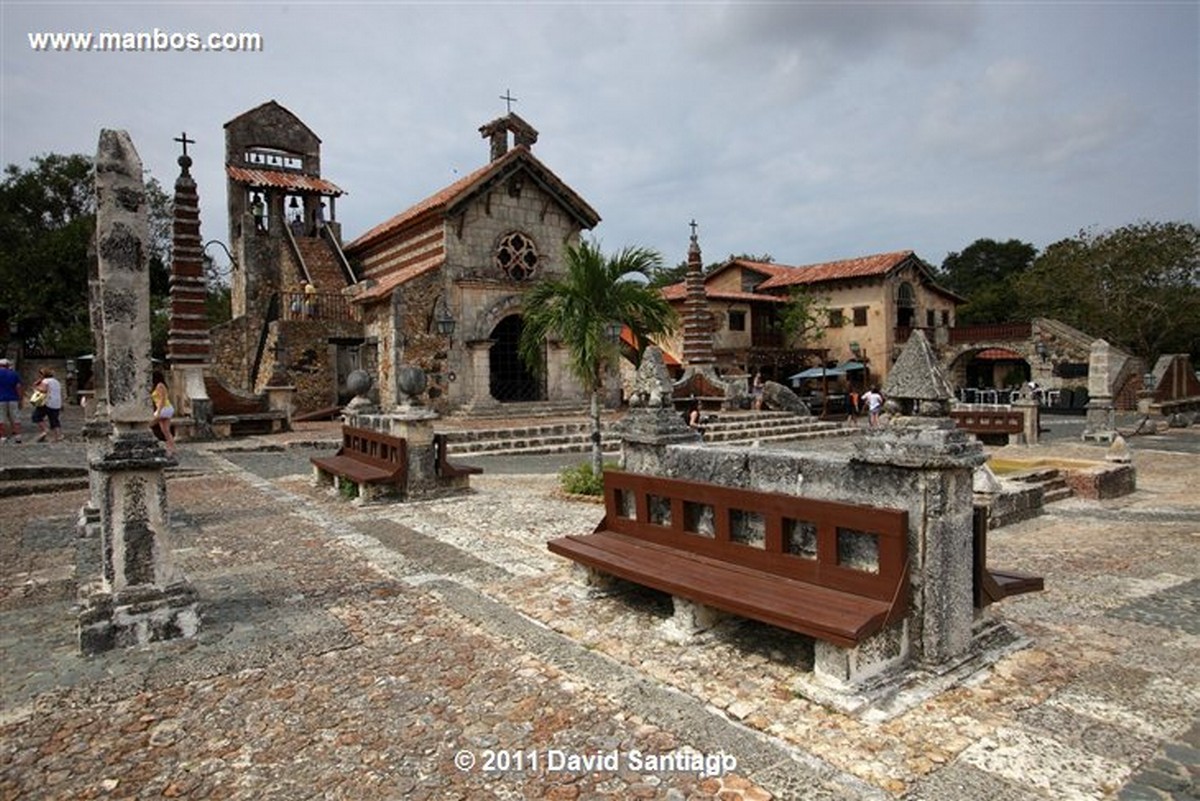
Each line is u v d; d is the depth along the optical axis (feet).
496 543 26.73
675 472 19.79
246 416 66.08
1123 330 125.49
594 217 89.30
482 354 80.79
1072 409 109.91
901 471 14.60
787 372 130.31
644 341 40.34
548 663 15.76
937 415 14.51
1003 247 215.92
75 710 13.82
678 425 20.90
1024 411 62.49
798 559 15.70
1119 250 124.16
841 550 15.24
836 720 12.94
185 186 63.31
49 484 39.40
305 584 21.74
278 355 76.69
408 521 30.78
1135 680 14.57
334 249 108.99
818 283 133.49
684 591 15.74
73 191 149.59
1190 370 96.53
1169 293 120.98
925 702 13.50
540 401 85.76
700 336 91.61
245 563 24.18
